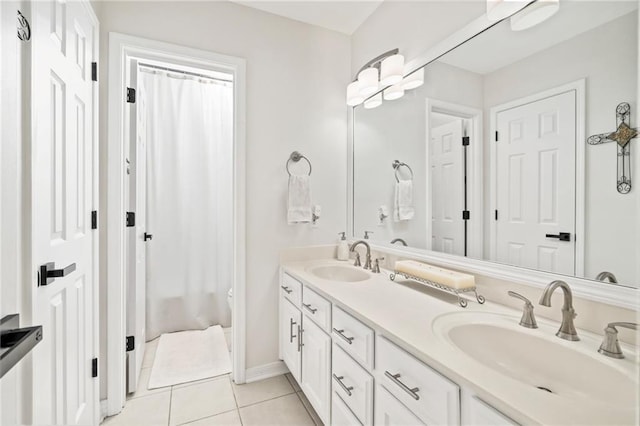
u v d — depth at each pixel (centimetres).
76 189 122
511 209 116
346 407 119
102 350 157
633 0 83
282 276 198
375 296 128
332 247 219
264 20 198
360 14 203
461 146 137
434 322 99
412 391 84
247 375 192
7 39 71
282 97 203
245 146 191
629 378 69
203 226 275
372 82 179
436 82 150
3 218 70
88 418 136
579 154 95
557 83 100
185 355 224
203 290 275
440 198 149
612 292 86
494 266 121
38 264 88
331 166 221
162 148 262
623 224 85
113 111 158
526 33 110
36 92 85
